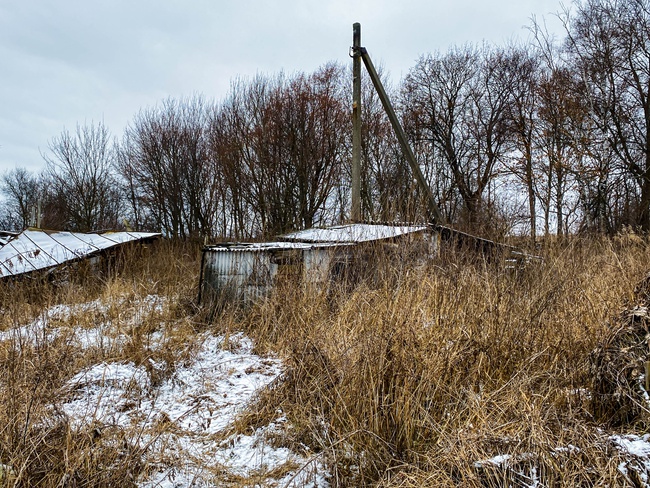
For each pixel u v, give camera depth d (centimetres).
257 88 1734
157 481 247
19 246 898
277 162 1597
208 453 278
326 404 308
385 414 271
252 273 591
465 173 2147
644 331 272
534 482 204
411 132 2102
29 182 3784
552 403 270
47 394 318
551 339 352
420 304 391
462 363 322
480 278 430
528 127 1767
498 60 2128
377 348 314
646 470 203
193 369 426
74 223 2452
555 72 1351
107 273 831
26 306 592
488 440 234
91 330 539
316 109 1614
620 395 261
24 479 228
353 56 963
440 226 670
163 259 950
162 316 577
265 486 242
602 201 1225
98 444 267
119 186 2467
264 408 325
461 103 2247
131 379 380
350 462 254
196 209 1934
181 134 1969
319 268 556
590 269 496
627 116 1281
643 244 664
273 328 512
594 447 217
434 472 220
